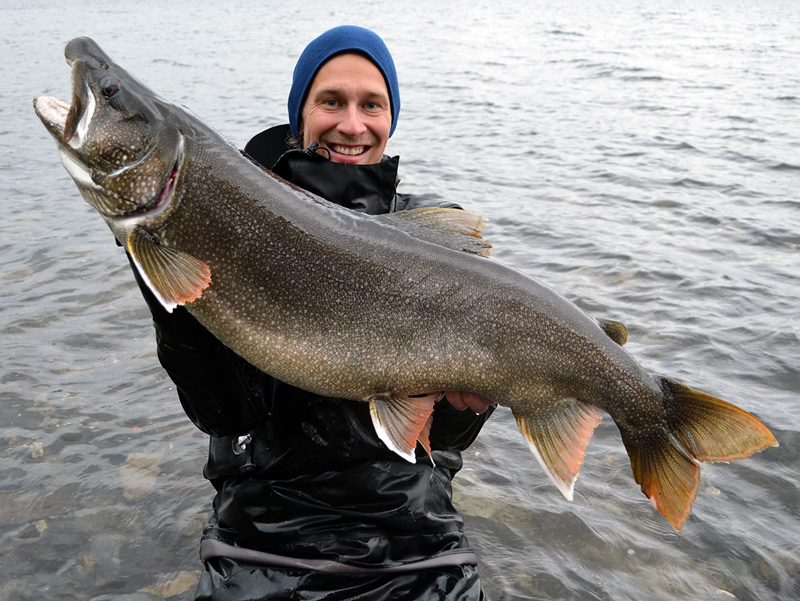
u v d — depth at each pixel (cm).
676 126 477
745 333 189
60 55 825
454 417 98
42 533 121
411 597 91
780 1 2962
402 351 87
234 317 85
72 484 132
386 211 101
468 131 459
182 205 83
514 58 900
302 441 94
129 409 155
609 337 91
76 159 84
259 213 84
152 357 175
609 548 120
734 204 303
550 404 91
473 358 87
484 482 136
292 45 1027
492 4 2473
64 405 155
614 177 345
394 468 95
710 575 115
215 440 99
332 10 2016
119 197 83
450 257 89
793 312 201
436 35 1257
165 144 82
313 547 93
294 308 86
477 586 94
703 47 1067
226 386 90
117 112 82
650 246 252
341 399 94
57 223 266
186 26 1393
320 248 85
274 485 94
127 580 112
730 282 221
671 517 90
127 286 212
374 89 108
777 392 163
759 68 805
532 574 114
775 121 493
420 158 380
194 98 568
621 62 855
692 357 178
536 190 323
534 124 484
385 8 2162
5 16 1617
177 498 130
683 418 90
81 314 196
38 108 84
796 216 286
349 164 97
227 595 90
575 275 227
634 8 2305
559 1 2748
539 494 133
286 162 98
